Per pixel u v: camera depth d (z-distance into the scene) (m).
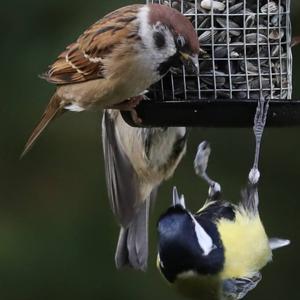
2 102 15.97
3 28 15.91
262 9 12.73
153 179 13.80
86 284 16.22
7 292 16.11
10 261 16.16
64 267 16.23
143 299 16.14
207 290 12.40
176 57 12.15
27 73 15.88
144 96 12.67
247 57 12.73
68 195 16.34
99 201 16.33
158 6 12.24
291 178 16.42
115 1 15.59
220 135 16.16
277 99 12.40
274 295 16.50
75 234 16.30
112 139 13.80
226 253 12.37
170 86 12.66
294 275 16.50
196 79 12.67
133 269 15.05
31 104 15.96
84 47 12.55
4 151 16.16
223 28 12.68
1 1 15.85
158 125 12.50
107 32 12.36
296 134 16.31
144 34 12.18
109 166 13.90
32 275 16.19
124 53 12.24
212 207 12.65
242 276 12.40
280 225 16.47
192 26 12.23
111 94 12.48
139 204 14.00
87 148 16.27
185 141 13.54
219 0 12.65
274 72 12.79
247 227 12.54
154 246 16.03
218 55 12.70
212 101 12.27
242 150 16.16
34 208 16.42
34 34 15.86
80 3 15.71
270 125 12.32
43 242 16.28
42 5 15.79
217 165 16.14
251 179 12.60
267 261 12.68
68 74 12.68
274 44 12.78
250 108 12.23
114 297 16.22
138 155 13.64
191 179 16.11
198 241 12.29
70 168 16.31
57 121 16.16
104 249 16.28
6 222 16.38
